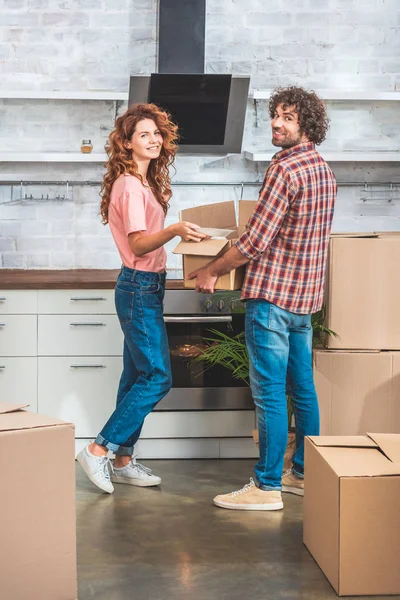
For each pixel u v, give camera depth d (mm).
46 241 5461
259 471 3979
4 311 4680
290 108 3762
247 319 3875
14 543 2736
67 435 2812
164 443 4805
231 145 5223
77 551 3430
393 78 5484
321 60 5445
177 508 3977
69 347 4723
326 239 3896
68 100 5406
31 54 5371
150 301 4105
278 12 5402
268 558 3369
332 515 3068
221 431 4797
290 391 4129
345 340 4246
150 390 4156
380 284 4219
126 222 3969
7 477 2705
